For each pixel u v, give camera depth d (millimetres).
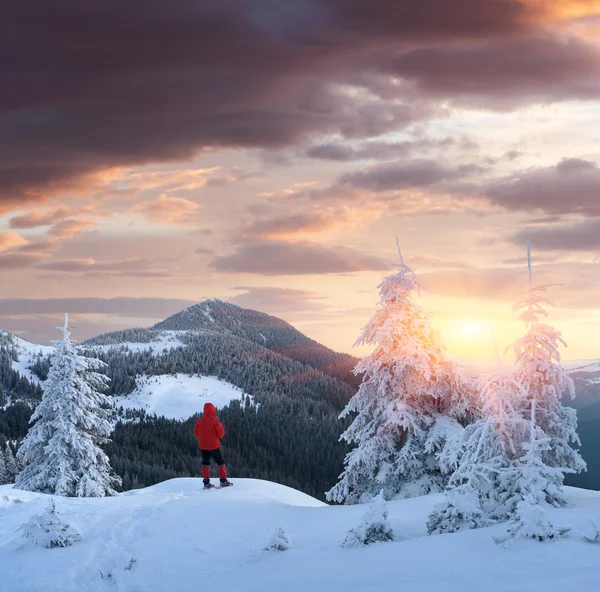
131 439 193625
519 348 13969
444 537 9734
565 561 7664
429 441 18547
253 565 10219
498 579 7395
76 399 31219
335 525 12430
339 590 8031
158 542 12172
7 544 12695
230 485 18406
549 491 10766
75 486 30359
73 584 10547
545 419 13781
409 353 19609
